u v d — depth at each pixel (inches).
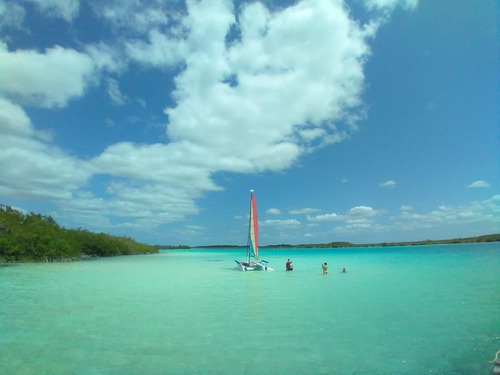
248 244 1246.3
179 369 269.0
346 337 350.3
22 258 1391.5
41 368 269.3
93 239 2020.2
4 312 468.8
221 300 564.1
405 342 334.0
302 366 275.0
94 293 640.4
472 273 974.4
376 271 1096.8
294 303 534.0
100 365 276.7
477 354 300.4
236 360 288.2
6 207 1568.7
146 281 844.0
